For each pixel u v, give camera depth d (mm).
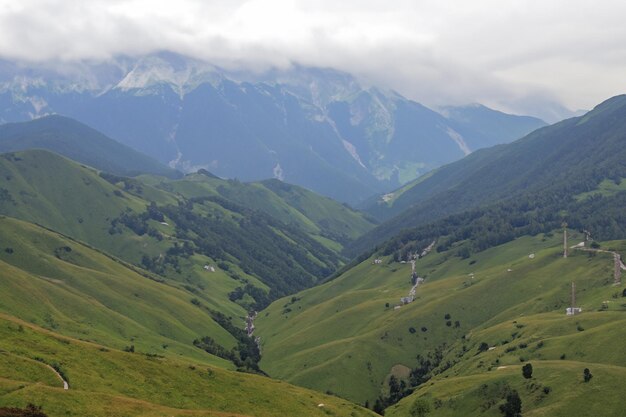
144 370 130125
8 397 87500
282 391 153125
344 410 154125
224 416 106562
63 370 110812
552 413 158000
